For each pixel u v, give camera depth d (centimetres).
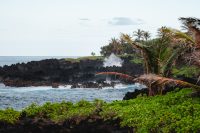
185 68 2380
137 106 1567
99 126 1498
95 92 6488
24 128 1456
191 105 1409
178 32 1700
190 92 1647
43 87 7800
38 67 9012
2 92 6494
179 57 1858
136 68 9156
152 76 1680
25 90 7000
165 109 1446
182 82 1628
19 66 8981
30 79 8594
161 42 1983
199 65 1717
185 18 1652
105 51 13562
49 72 8888
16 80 8319
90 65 10088
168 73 1952
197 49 1652
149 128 1319
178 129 1241
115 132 1453
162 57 1984
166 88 2206
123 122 1444
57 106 1762
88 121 1531
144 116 1412
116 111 1569
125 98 2378
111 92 6475
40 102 5009
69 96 5794
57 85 7944
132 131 1402
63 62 9475
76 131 1497
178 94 1681
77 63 9512
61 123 1520
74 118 1543
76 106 1794
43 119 1562
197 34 1620
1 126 1463
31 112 1662
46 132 1470
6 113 1597
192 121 1267
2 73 8681
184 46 1733
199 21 1642
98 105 1695
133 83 8262
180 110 1398
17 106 4622
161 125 1311
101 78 9156
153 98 1770
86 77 9188
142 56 2041
